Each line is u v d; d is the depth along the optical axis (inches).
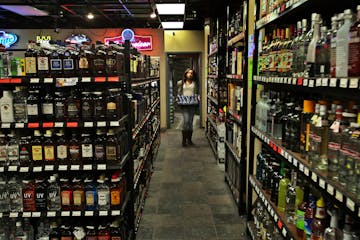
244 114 147.3
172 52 409.4
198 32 405.7
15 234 120.5
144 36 395.9
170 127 425.7
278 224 90.5
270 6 103.3
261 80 108.7
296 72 80.2
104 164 113.7
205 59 399.9
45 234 121.7
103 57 111.6
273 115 101.3
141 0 302.7
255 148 140.3
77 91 117.0
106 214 115.3
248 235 135.0
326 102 69.0
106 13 378.3
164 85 406.3
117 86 131.4
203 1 249.0
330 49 61.2
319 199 71.4
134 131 139.5
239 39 157.6
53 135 116.0
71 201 115.7
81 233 117.5
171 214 160.1
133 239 132.8
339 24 59.7
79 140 114.5
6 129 122.0
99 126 112.0
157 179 214.2
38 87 120.2
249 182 133.4
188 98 308.5
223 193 187.9
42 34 394.3
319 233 69.9
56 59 112.0
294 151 83.4
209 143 322.3
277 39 97.2
